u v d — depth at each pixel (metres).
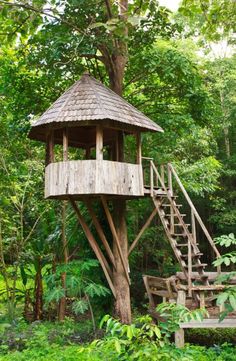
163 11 11.77
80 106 9.55
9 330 9.75
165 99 13.30
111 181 9.41
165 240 15.99
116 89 11.73
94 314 11.37
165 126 12.70
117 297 10.41
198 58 17.50
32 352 7.93
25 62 12.05
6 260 14.66
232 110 18.89
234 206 19.89
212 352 7.83
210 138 17.53
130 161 13.34
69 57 11.42
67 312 12.96
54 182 9.56
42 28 11.33
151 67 11.47
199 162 14.66
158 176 10.68
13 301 12.58
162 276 16.05
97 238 11.64
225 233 20.73
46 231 13.08
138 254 15.58
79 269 10.37
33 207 13.31
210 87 18.52
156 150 13.14
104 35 10.86
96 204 11.82
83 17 11.20
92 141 12.19
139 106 13.45
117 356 3.89
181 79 12.09
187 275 8.81
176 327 3.96
